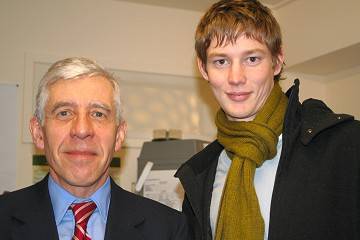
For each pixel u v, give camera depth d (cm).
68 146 113
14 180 240
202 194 139
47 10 259
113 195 124
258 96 126
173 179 220
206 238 130
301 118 126
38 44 254
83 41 263
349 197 110
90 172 114
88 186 117
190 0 278
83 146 113
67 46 259
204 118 285
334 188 112
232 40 123
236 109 127
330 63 274
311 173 116
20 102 246
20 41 251
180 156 222
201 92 287
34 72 252
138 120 270
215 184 139
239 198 124
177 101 281
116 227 117
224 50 124
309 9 271
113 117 119
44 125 116
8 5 252
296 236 112
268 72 126
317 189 113
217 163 145
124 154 262
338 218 110
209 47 128
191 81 286
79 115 113
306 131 119
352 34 239
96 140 115
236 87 124
